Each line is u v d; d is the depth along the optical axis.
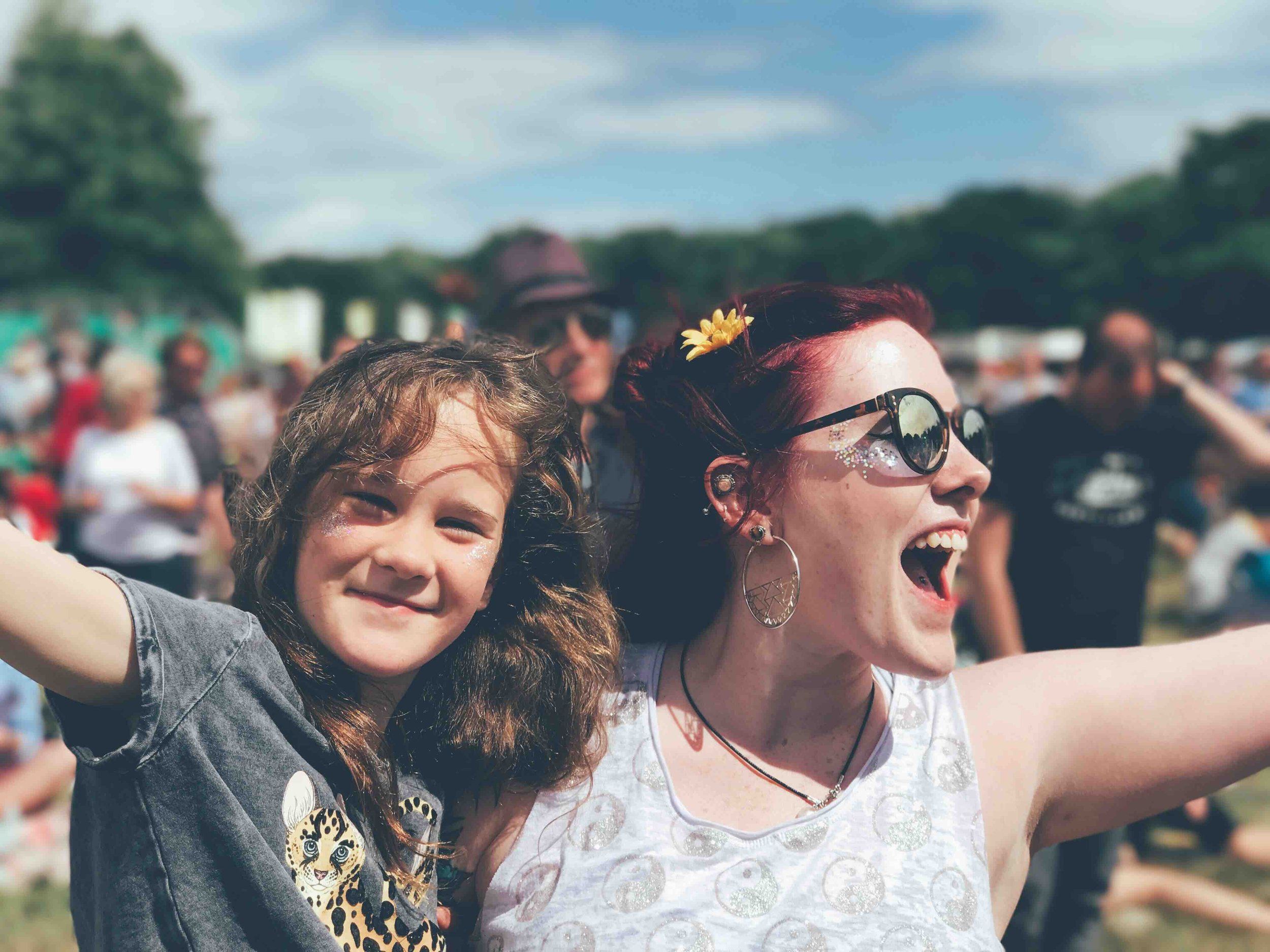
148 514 5.54
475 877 1.38
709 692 1.40
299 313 27.94
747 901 1.24
